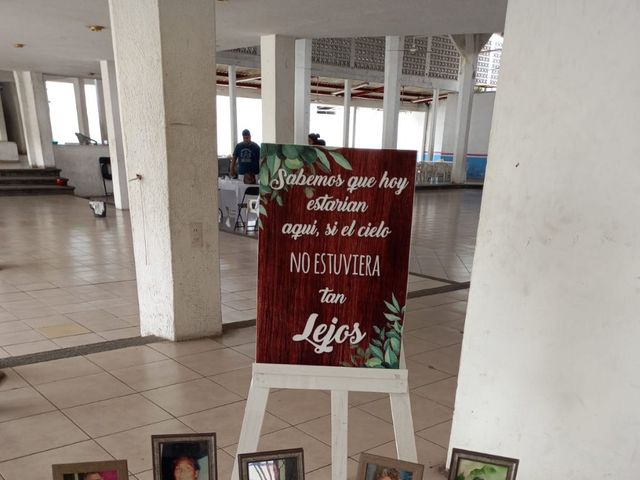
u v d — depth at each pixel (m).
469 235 8.88
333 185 1.56
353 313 1.62
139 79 3.21
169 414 2.62
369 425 2.59
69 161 13.77
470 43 17.59
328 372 1.64
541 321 1.81
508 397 1.94
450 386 3.07
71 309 4.31
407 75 17.88
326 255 1.59
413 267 6.38
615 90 1.55
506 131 1.82
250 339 3.69
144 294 3.68
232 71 14.92
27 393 2.80
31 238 7.27
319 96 23.05
